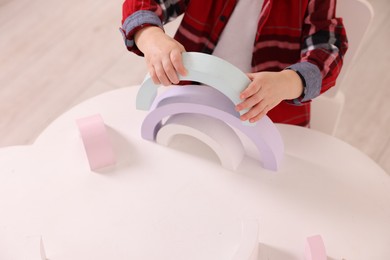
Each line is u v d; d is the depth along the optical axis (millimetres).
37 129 1556
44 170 797
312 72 822
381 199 782
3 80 1668
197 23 991
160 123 846
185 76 718
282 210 758
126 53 1760
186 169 804
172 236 718
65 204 754
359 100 1652
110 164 807
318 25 910
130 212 745
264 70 997
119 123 875
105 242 710
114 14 1877
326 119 1143
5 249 699
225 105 767
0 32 1803
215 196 769
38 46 1765
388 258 716
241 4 948
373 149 1546
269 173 805
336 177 806
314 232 736
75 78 1684
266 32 956
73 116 888
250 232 683
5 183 779
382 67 1737
